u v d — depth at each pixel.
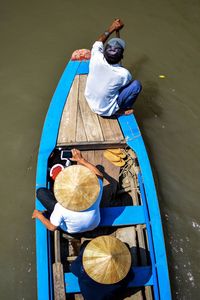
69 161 4.29
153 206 4.07
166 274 3.77
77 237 4.05
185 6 6.44
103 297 3.28
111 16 6.20
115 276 3.05
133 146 4.39
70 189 3.18
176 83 5.73
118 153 4.49
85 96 4.48
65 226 3.62
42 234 3.83
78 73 4.84
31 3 6.27
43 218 3.64
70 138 4.39
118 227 4.14
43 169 4.16
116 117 4.61
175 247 4.59
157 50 5.96
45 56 5.80
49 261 3.74
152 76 5.75
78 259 3.46
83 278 3.23
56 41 5.93
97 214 3.54
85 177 3.22
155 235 3.94
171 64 5.88
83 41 5.95
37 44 5.89
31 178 4.89
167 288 3.71
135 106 5.49
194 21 6.30
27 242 4.52
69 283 3.65
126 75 4.01
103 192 4.28
